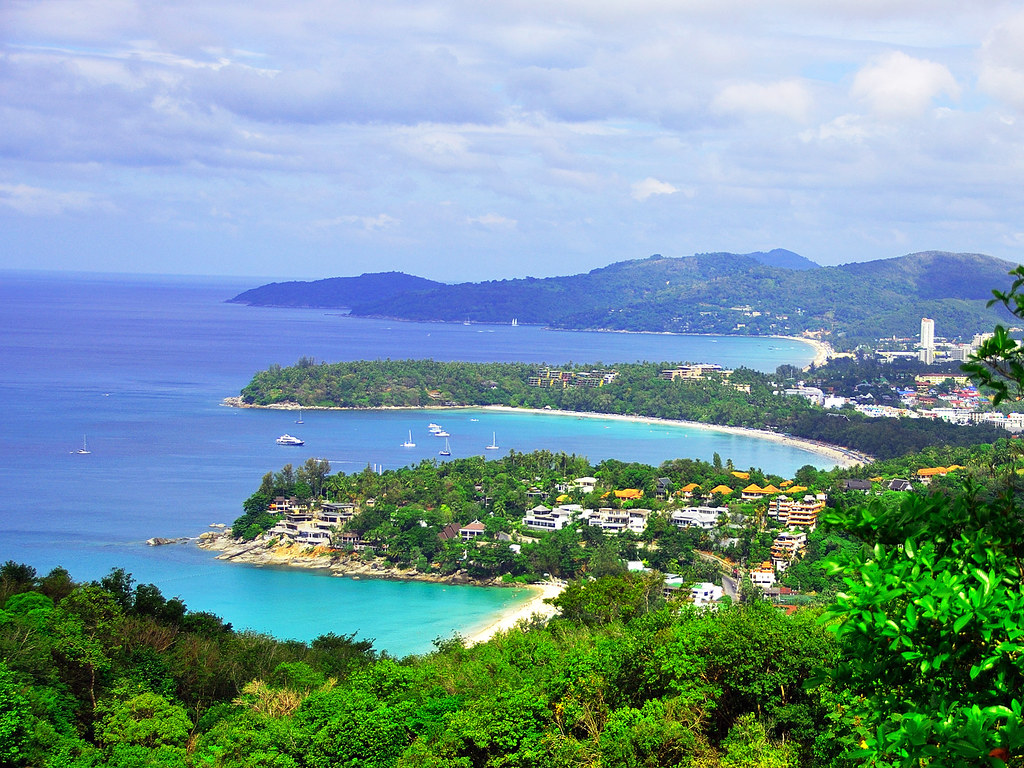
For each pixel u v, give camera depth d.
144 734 44.53
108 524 133.88
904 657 13.16
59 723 45.50
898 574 13.89
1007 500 14.42
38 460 179.12
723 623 39.06
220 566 117.00
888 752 14.60
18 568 69.56
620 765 34.28
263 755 41.31
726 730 37.84
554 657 47.31
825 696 31.09
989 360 13.98
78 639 51.19
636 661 39.69
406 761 39.12
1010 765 11.43
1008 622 12.55
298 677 55.25
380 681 46.12
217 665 57.34
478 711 39.94
